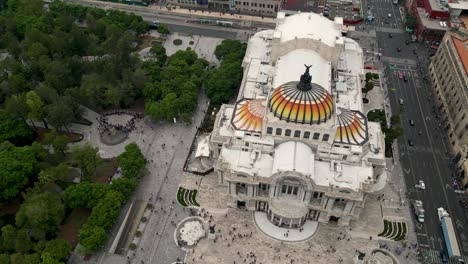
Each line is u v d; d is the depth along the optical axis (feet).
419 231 525.34
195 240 501.97
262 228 517.55
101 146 620.90
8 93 650.43
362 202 490.90
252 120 530.27
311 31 635.66
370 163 508.12
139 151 572.92
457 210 552.82
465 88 615.57
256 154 510.58
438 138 650.02
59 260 466.70
